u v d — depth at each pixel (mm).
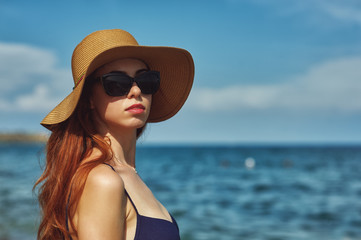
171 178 31000
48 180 1669
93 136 1690
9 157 65625
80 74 1744
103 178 1495
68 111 1657
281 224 12773
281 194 21188
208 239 10461
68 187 1582
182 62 2068
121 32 1817
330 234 11250
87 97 1778
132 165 1959
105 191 1478
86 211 1479
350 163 53094
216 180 29344
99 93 1760
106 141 1757
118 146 1840
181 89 2201
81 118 1728
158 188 23797
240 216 14250
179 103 2252
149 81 1789
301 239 10555
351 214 14617
